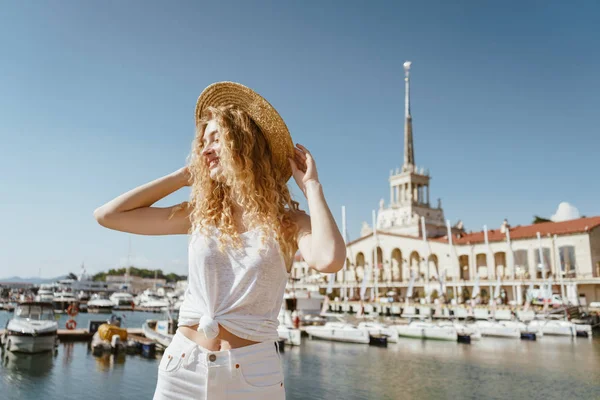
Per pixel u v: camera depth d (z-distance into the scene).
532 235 74.00
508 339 43.72
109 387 21.28
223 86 2.56
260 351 2.06
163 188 2.50
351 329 40.03
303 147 2.49
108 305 83.69
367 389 22.28
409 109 125.69
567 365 28.94
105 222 2.45
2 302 93.38
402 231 105.81
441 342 40.84
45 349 28.92
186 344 2.08
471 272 80.19
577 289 66.88
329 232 2.12
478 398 20.64
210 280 2.11
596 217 73.75
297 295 53.50
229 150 2.29
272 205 2.29
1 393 20.02
